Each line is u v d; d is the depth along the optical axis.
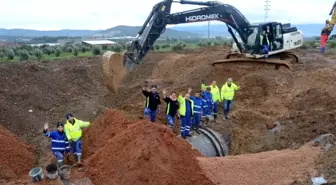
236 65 20.56
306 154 11.37
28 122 15.61
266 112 15.56
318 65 21.86
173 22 16.70
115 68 14.73
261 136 14.27
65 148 11.77
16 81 18.58
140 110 16.58
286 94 17.12
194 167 10.09
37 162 12.71
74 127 11.59
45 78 20.16
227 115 15.41
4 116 15.33
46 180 9.78
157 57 27.55
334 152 11.10
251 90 17.75
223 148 13.57
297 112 14.99
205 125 14.82
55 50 32.03
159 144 10.03
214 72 20.42
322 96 15.84
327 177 9.80
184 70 23.09
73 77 21.67
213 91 14.98
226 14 18.75
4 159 11.73
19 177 11.23
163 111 16.03
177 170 9.62
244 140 14.30
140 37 15.78
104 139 13.18
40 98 17.77
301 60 24.00
